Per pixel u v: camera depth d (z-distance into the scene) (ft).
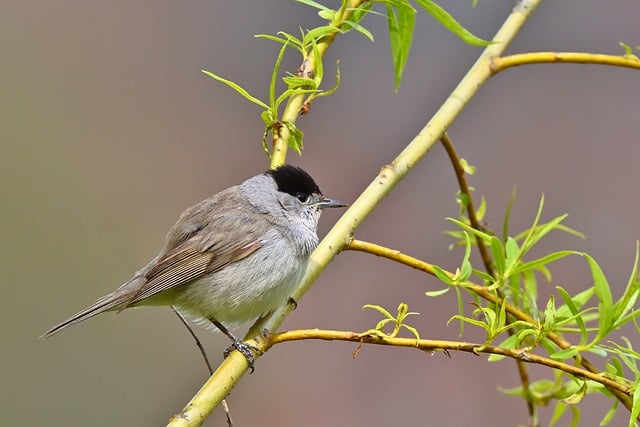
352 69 46.42
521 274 22.74
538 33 44.21
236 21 47.52
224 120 45.91
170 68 46.73
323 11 22.41
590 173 42.22
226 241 26.00
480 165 43.09
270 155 21.98
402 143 44.70
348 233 21.47
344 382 37.81
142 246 42.91
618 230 40.11
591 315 21.88
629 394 18.49
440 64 45.52
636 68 22.00
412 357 38.37
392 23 23.44
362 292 39.91
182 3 47.91
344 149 44.60
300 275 26.73
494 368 37.73
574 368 18.69
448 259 40.37
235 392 37.50
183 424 18.60
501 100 44.57
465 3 45.14
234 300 25.82
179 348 38.91
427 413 37.06
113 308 25.38
